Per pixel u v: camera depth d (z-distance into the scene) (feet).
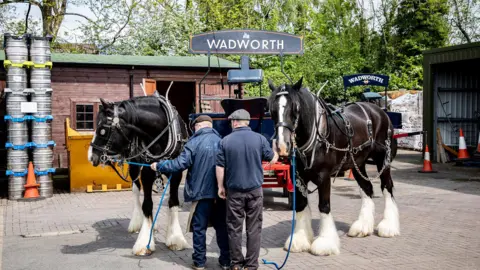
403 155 67.10
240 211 17.44
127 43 79.61
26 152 36.96
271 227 26.09
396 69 112.57
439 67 60.70
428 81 60.54
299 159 20.59
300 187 21.09
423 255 20.42
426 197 35.09
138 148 21.24
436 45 108.27
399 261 19.54
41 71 37.14
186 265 19.42
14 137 36.45
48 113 37.52
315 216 29.30
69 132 39.93
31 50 37.04
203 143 18.40
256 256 17.43
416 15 108.99
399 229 24.40
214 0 90.43
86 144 39.29
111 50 82.58
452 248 21.50
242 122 18.04
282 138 17.88
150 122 20.94
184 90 62.75
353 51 117.08
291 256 20.49
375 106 26.05
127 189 40.24
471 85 62.39
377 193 37.42
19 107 36.47
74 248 22.34
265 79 83.66
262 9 102.22
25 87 36.86
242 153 17.30
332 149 20.86
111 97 47.39
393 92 77.15
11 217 29.94
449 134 61.46
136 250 20.79
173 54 79.20
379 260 19.72
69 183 40.96
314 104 20.15
